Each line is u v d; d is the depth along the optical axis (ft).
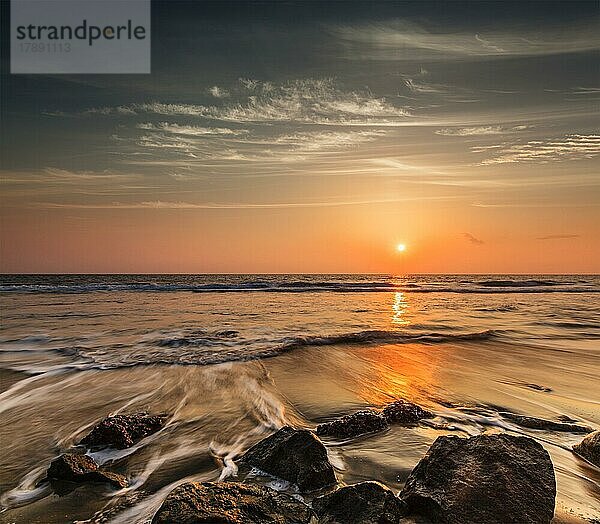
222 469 20.13
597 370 40.24
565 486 18.16
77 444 23.53
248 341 50.80
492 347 50.24
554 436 24.20
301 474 18.07
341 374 37.99
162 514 13.64
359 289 154.51
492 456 16.83
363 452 21.61
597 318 76.74
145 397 31.60
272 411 28.71
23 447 23.41
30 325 63.26
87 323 65.46
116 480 19.03
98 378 36.17
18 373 37.50
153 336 54.13
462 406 29.71
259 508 14.65
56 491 18.38
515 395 32.30
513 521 14.71
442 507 14.87
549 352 47.91
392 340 52.65
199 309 86.33
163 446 23.18
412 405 27.30
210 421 26.91
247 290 146.20
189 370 38.45
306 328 61.36
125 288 143.95
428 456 17.44
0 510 17.07
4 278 253.85
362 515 14.69
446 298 121.80
